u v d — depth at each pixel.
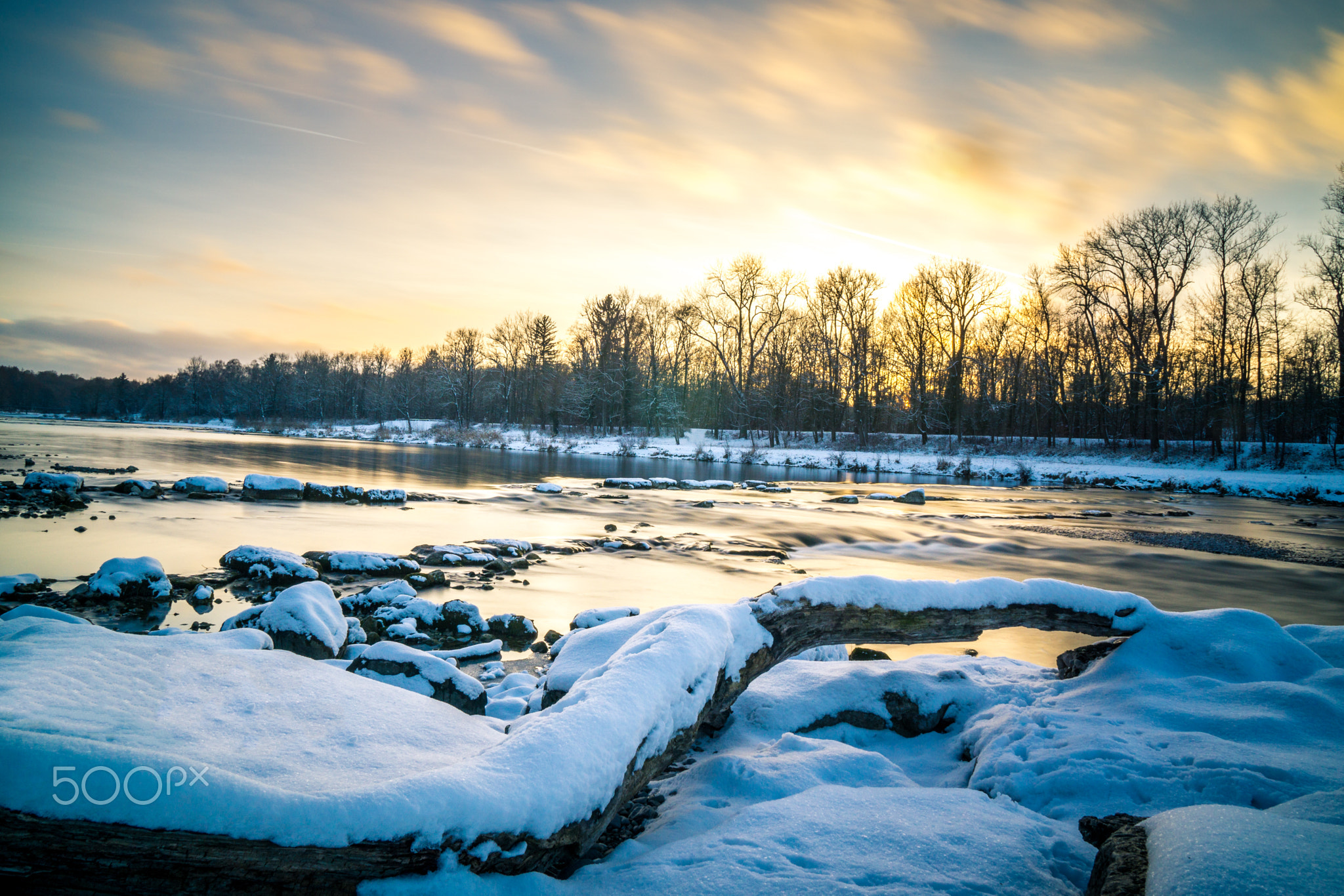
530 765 2.92
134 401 136.75
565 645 5.19
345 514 20.83
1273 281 45.75
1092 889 2.61
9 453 34.72
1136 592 14.61
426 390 106.75
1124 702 4.65
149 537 15.39
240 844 2.32
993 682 5.34
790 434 67.00
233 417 124.19
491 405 93.12
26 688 2.97
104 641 3.85
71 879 2.23
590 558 15.56
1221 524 26.00
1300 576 16.56
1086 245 50.41
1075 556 18.80
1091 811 3.50
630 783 3.42
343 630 6.65
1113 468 44.66
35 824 2.17
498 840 2.68
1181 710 4.40
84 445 43.91
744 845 3.09
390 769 3.12
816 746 4.38
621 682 3.58
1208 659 5.00
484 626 9.48
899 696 5.12
